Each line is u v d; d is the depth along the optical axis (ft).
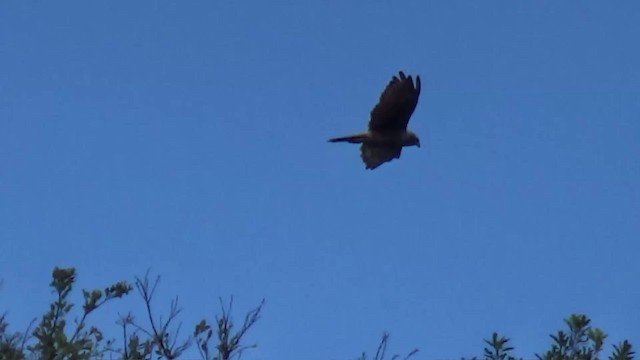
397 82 61.16
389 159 61.87
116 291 65.46
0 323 62.85
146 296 62.80
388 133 61.87
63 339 61.67
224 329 61.00
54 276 64.85
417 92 61.00
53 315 64.08
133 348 61.93
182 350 61.57
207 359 60.80
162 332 62.18
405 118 61.87
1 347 61.57
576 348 55.31
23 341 62.85
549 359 55.21
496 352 55.57
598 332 55.31
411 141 61.98
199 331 61.31
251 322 61.31
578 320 55.67
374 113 61.82
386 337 57.00
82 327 63.82
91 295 65.10
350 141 61.98
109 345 62.49
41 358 61.77
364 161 61.82
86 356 61.93
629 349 55.06
